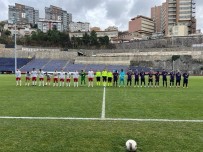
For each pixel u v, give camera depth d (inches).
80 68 3897.6
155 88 1317.7
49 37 5472.4
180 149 312.0
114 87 1373.0
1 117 500.7
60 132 387.2
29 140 345.7
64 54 4328.3
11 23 7593.5
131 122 459.8
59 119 484.1
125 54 4471.0
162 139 352.5
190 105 685.9
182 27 6186.0
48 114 536.1
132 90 1181.7
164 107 647.1
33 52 4288.9
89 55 4574.3
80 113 550.0
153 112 567.5
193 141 343.6
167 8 6939.0
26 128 410.6
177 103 727.7
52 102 738.8
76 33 7278.5
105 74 1487.5
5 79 2144.4
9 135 368.5
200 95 962.7
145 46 5285.4
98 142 339.0
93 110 592.1
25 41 5260.8
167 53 4183.1
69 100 788.0
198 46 4195.4
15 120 473.1
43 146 321.7
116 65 4005.9
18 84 1534.2
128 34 7401.6
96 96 910.4
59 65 4020.7
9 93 1011.3
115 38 7554.1
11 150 306.7
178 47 4379.9
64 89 1219.9
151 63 4055.1
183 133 383.6
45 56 4293.8
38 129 404.8
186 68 3848.4
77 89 1225.4
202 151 305.1
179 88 1328.7
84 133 382.0
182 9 6707.7
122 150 308.5
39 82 1563.7
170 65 3946.9
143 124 443.5
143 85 1534.2
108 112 564.7
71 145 326.6
